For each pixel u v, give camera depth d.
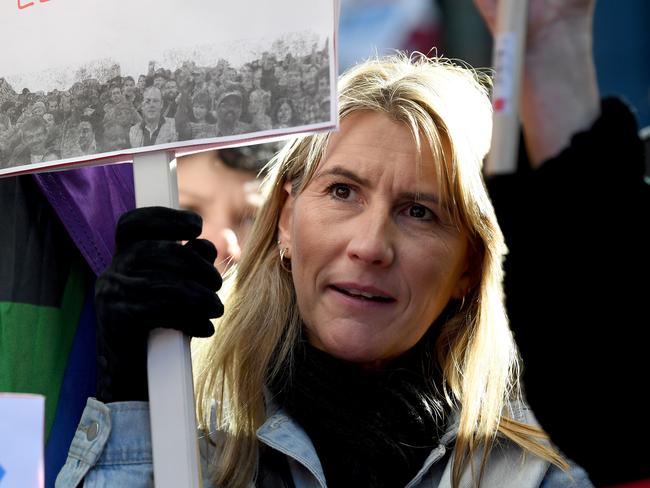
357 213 1.66
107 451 1.56
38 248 1.73
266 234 1.84
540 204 1.48
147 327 1.43
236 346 1.80
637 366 1.37
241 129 1.39
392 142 1.65
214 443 1.79
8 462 1.36
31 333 1.70
